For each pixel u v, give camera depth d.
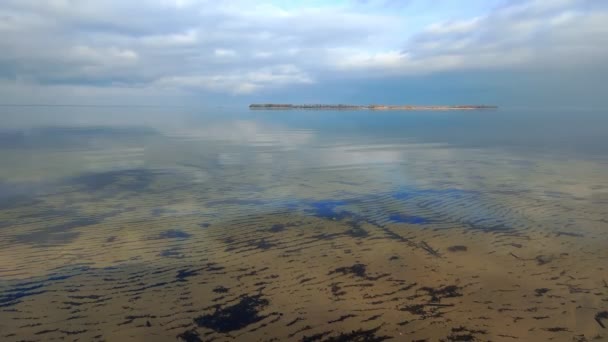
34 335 4.74
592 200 10.53
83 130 35.09
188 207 10.05
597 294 5.68
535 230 8.30
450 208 9.95
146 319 5.09
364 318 5.15
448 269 6.50
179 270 6.47
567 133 30.28
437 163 16.62
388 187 12.21
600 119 52.19
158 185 12.45
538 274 6.30
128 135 30.08
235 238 7.90
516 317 5.14
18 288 5.83
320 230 8.37
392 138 27.48
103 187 12.12
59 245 7.48
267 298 5.62
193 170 14.98
